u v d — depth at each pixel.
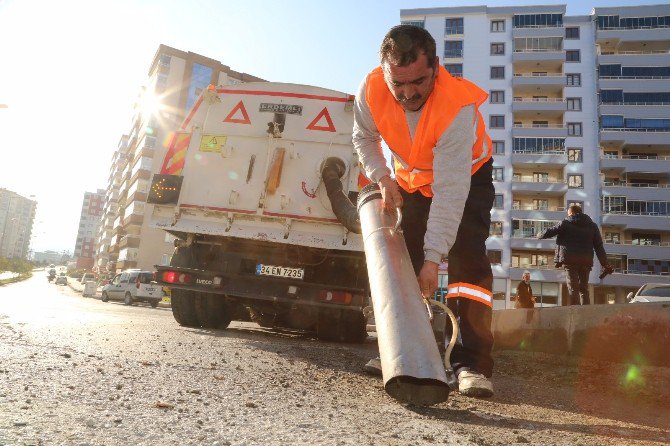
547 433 1.95
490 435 1.81
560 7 47.69
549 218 43.31
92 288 33.84
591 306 4.31
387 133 2.83
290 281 5.99
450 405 2.38
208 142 6.14
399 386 2.04
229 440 1.43
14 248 172.50
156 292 24.84
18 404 1.61
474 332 2.72
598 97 46.00
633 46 47.62
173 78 59.00
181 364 2.77
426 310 2.29
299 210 5.93
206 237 6.26
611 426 2.24
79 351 2.89
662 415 2.75
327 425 1.70
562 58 46.50
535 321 5.16
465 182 2.48
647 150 45.59
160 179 6.09
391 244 2.49
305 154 6.04
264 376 2.71
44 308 8.51
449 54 48.53
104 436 1.36
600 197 43.84
